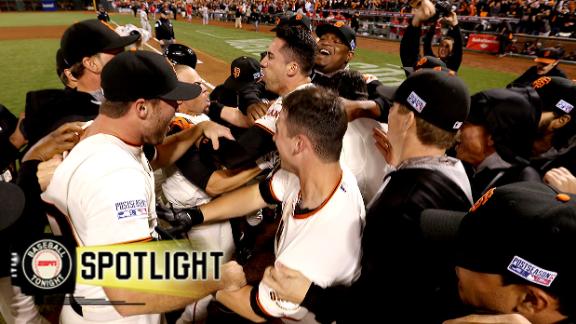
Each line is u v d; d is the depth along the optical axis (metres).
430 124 1.39
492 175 1.88
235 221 2.95
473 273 0.97
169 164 2.07
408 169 1.41
